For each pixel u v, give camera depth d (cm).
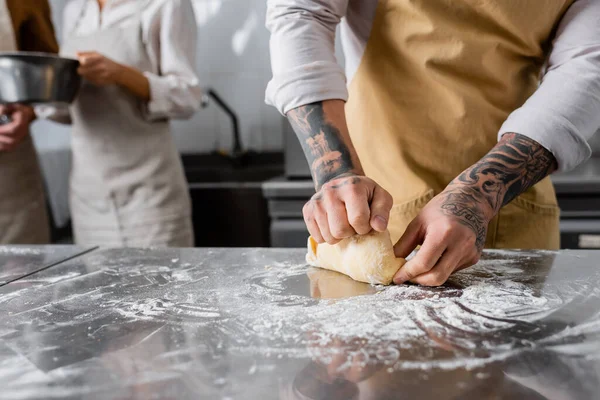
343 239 65
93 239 155
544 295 56
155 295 60
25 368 42
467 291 58
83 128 149
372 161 82
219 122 212
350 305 54
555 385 37
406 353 42
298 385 38
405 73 79
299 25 70
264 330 48
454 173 80
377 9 78
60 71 124
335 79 69
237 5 204
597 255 71
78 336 49
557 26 78
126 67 133
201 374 40
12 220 157
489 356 42
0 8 146
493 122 79
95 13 152
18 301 60
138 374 41
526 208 82
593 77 68
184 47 146
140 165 148
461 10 74
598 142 179
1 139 146
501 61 77
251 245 179
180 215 153
